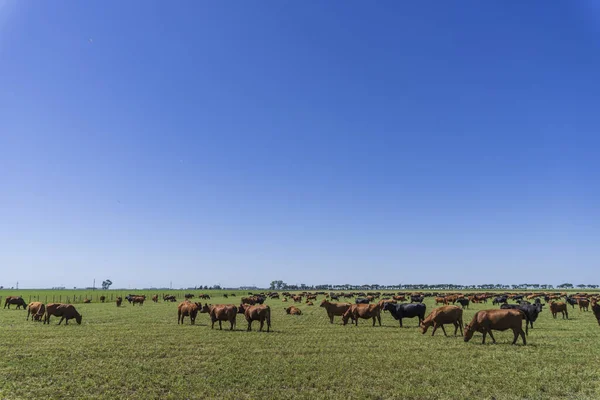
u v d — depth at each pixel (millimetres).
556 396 14438
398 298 85625
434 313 28688
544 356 20484
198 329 31859
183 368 18266
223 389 15328
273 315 47656
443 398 14188
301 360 19812
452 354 21156
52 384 16062
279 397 14344
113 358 20391
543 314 49594
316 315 47562
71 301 92750
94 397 14414
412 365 18703
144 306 68875
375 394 14594
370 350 22484
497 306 71000
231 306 32281
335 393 14789
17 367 18484
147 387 15555
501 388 15242
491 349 22531
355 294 121625
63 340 25938
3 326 34250
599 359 19828
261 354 21328
